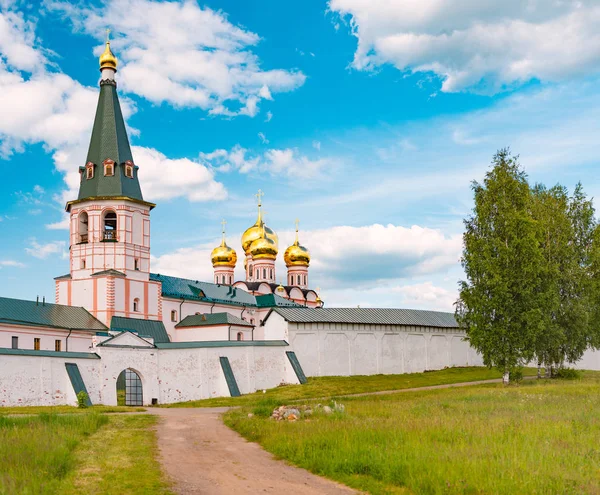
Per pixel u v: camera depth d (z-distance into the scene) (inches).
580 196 2785.4
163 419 1449.3
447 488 714.2
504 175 2447.1
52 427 1151.0
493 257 2340.1
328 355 2883.9
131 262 3009.4
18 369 1887.3
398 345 3083.2
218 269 4574.3
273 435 1079.6
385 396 2015.3
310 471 863.1
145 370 2231.8
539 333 2281.0
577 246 2677.2
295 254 4891.7
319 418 1285.7
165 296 3257.9
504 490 701.3
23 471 772.0
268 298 4099.4
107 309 2881.4
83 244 2979.8
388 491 741.9
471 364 3417.8
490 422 1138.7
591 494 695.7
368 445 930.7
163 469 869.8
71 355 2036.2
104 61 3134.8
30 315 2588.6
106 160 3009.4
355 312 3043.8
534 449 892.6
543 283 2384.4
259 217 4726.9
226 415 1503.4
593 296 2586.1
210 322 3189.0
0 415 1424.7
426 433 1016.2
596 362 3361.2
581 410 1370.6
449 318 3420.3
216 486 779.4
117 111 3117.6
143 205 3090.6
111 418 1445.6
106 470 848.9
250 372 2566.4
